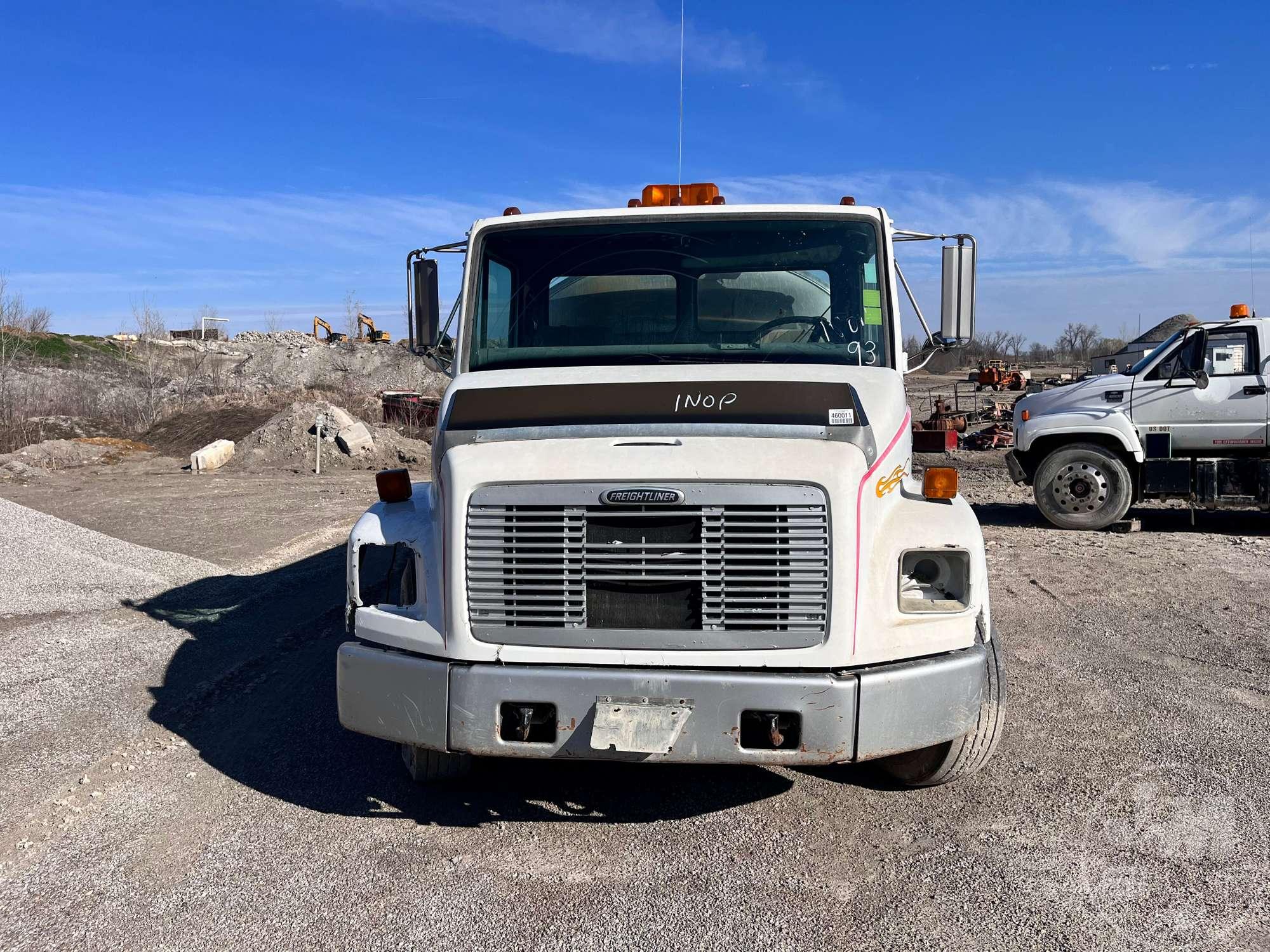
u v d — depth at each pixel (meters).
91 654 6.12
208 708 5.15
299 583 8.24
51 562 8.66
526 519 3.38
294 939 2.99
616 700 3.26
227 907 3.18
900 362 4.33
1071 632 6.50
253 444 19.92
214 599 7.66
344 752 4.54
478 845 3.61
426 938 2.99
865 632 3.34
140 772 4.30
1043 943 2.93
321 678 5.65
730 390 3.68
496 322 4.57
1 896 3.26
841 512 3.29
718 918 3.10
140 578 8.34
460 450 3.48
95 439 23.41
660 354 4.41
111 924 3.08
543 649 3.37
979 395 35.38
